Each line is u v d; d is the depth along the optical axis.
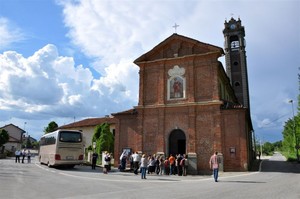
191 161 27.19
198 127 28.11
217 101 27.53
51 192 12.90
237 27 60.62
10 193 12.28
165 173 25.72
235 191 13.30
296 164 38.62
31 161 43.25
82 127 54.09
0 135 60.41
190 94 29.06
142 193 12.79
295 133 49.41
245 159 25.67
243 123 26.39
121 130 31.86
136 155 25.20
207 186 15.73
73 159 28.50
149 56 32.56
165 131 29.53
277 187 14.75
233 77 58.94
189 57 29.83
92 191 13.44
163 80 30.81
